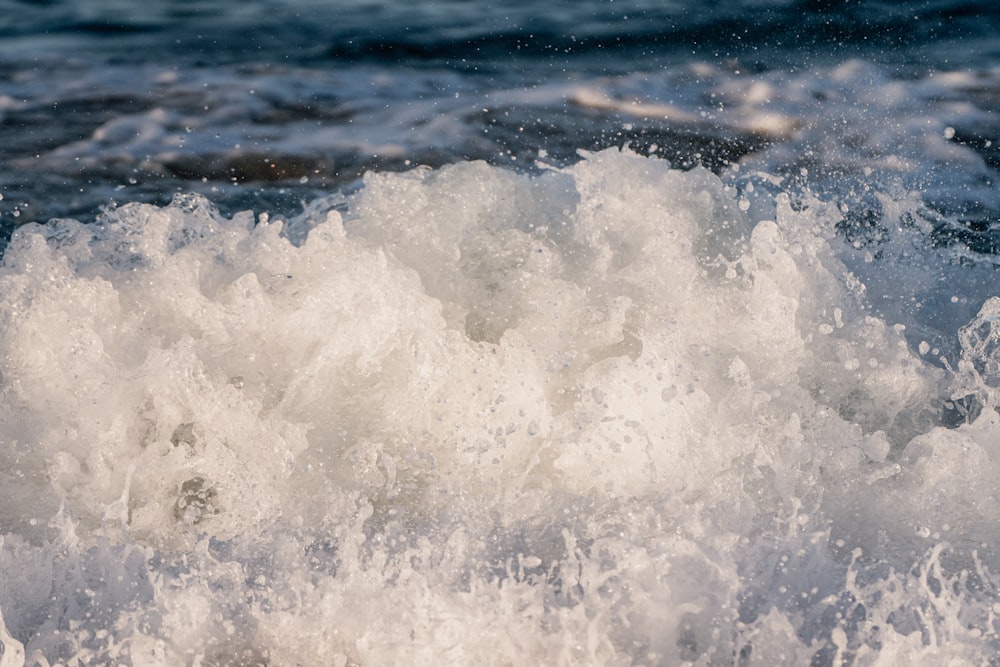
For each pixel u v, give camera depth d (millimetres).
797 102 15477
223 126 14516
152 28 20500
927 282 8633
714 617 5430
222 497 6508
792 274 7844
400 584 5598
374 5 22156
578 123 14742
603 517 6164
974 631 5367
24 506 6480
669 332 7180
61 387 6918
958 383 7426
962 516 6348
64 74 17125
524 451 6750
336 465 6664
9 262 7574
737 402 6926
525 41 19141
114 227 8141
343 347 7086
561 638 5305
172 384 6789
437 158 13492
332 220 7777
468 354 7078
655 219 8117
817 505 6332
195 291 7336
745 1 20984
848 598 5586
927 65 17141
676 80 16656
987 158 12938
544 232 8250
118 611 5590
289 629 5453
